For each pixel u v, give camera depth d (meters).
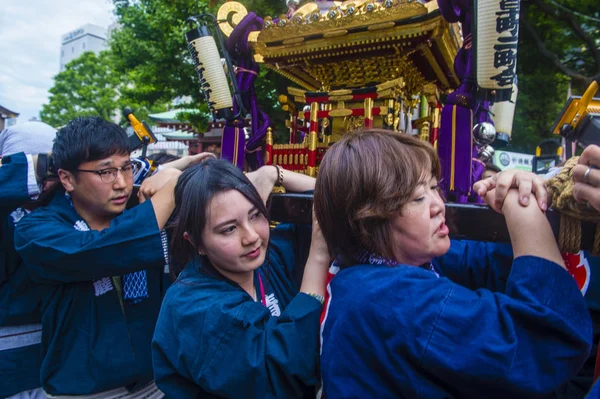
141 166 1.95
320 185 1.00
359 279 0.92
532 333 0.79
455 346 0.78
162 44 7.96
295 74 2.43
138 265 1.34
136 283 1.53
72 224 1.52
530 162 5.67
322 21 1.87
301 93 2.03
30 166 1.50
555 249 0.85
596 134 1.25
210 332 0.99
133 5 8.64
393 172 0.89
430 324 0.80
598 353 0.98
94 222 1.59
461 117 1.60
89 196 1.48
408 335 0.80
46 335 1.48
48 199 1.63
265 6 5.86
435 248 0.93
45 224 1.41
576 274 1.16
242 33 2.11
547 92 7.64
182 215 1.12
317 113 2.01
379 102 1.94
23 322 1.62
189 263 1.24
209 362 0.97
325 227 1.01
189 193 1.11
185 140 14.98
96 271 1.32
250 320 0.99
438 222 0.94
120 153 1.50
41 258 1.33
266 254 1.32
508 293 0.84
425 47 1.87
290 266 1.47
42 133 1.97
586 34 6.87
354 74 2.09
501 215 0.96
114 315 1.49
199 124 8.64
